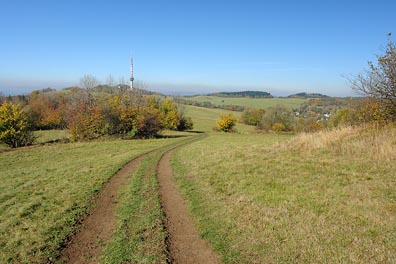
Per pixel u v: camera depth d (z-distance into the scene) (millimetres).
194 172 14141
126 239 7422
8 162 24109
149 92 72938
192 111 117000
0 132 35500
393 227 6570
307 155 14477
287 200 8883
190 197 10500
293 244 6441
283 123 72375
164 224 8305
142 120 45062
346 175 10539
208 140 40594
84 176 15250
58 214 9523
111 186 13125
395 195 8227
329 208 7926
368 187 9070
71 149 30500
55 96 80625
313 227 7020
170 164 17781
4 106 36312
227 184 11305
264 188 10203
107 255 6719
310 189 9531
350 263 5527
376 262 5461
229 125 71812
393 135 13891
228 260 6230
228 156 16938
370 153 12852
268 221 7672
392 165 11031
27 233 8195
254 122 90125
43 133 56781
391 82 14047
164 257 6457
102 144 34469
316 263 5691
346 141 15367
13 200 11672
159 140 40969
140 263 6289
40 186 13852
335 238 6426
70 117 42375
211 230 7680
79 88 52500
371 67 14656
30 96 81750
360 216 7254
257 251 6418
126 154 24625
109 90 55312
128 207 9844
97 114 41406
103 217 9258
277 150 16906
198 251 6734
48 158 25438
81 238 7785
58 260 6719
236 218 8156
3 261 6742
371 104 15695
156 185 12555
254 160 14719
